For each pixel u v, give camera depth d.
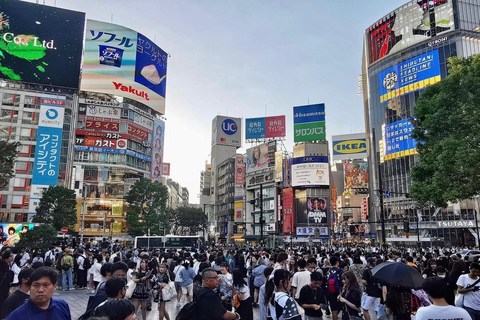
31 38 68.62
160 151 92.75
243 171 97.19
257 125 92.38
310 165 77.19
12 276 8.94
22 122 66.56
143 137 87.19
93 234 74.94
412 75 79.44
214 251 28.39
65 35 70.94
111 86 83.12
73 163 77.38
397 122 81.31
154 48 92.06
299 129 83.31
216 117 115.25
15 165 64.38
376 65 88.81
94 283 17.08
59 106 65.62
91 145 79.06
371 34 91.31
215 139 115.50
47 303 4.30
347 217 121.25
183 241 50.06
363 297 9.43
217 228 111.00
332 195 81.81
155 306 15.78
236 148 117.06
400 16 84.25
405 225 37.38
